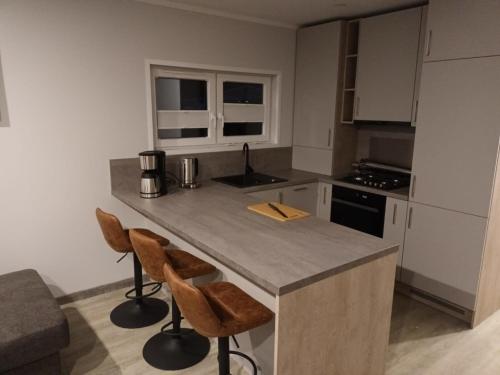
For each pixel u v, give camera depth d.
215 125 3.64
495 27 2.37
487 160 2.51
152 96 3.17
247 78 3.79
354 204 3.48
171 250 2.37
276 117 4.03
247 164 3.73
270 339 1.98
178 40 3.15
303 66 3.94
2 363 1.85
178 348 2.39
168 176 3.32
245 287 1.98
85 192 2.94
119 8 2.84
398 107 3.28
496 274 2.83
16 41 2.50
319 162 3.96
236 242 1.91
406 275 3.13
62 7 2.62
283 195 3.54
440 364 2.37
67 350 2.45
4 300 2.18
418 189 2.93
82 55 2.75
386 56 3.31
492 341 2.61
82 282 3.07
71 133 2.80
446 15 2.59
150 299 2.99
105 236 2.54
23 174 2.67
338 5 3.17
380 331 2.00
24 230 2.75
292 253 1.78
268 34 3.72
